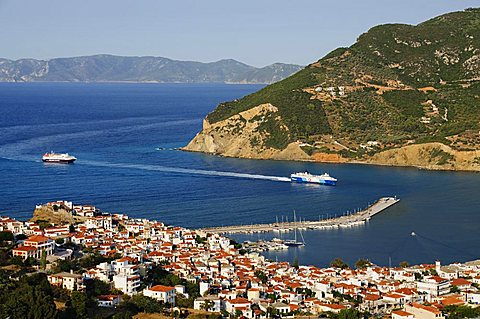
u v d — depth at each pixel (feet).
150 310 615.98
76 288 622.13
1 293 567.59
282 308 651.25
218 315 620.08
